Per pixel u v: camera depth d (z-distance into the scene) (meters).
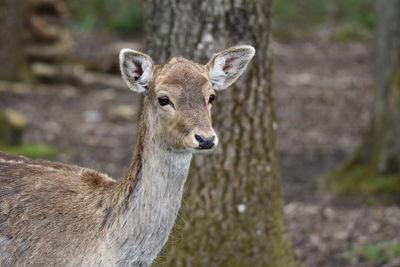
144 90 6.64
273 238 9.12
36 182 6.99
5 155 7.42
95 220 6.64
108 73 27.31
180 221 8.54
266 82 8.86
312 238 12.67
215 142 6.20
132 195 6.52
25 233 6.77
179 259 8.83
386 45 14.92
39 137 18.64
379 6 15.09
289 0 43.28
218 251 8.88
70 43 26.56
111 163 16.86
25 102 22.08
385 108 14.89
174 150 6.40
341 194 14.87
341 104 24.73
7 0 23.84
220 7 8.38
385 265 11.22
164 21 8.58
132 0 41.03
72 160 16.84
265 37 8.73
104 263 6.53
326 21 42.47
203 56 8.49
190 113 6.27
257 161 8.90
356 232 12.91
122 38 38.09
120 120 21.08
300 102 24.91
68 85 24.98
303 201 14.70
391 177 14.62
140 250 6.52
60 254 6.64
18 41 24.14
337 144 19.55
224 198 8.83
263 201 9.00
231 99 8.67
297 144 19.53
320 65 32.69
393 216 13.53
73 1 40.88
